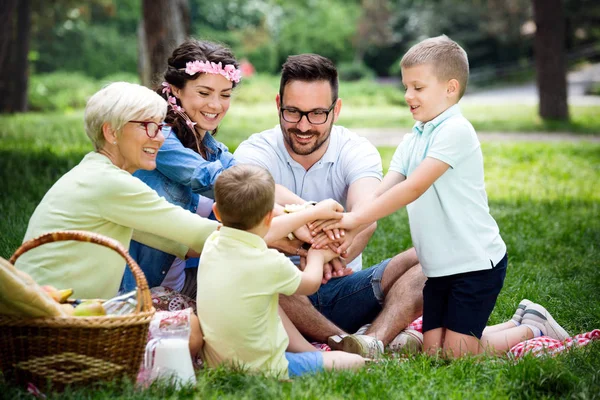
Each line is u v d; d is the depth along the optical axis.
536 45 19.50
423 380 3.10
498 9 39.72
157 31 12.38
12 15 11.63
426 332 3.74
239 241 3.14
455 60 3.69
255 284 3.10
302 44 43.59
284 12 46.34
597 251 5.94
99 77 37.84
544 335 3.89
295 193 4.10
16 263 3.16
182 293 3.82
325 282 3.78
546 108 19.52
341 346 3.56
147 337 2.99
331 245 3.68
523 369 3.16
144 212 3.22
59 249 3.10
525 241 6.14
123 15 40.47
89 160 3.26
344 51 43.94
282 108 3.83
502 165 11.76
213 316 3.13
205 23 45.00
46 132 12.59
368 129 18.80
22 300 2.64
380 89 32.12
